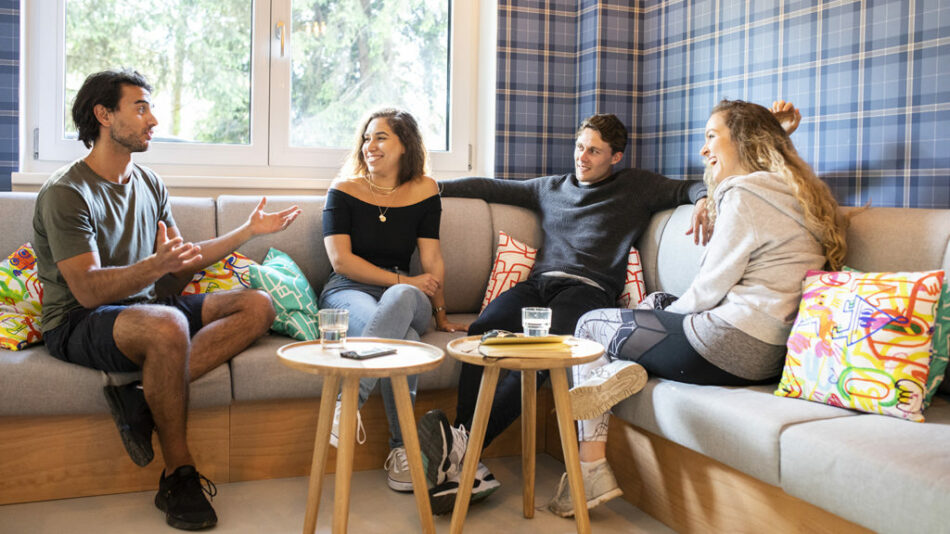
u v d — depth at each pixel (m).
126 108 2.38
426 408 2.62
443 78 3.69
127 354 2.17
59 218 2.22
